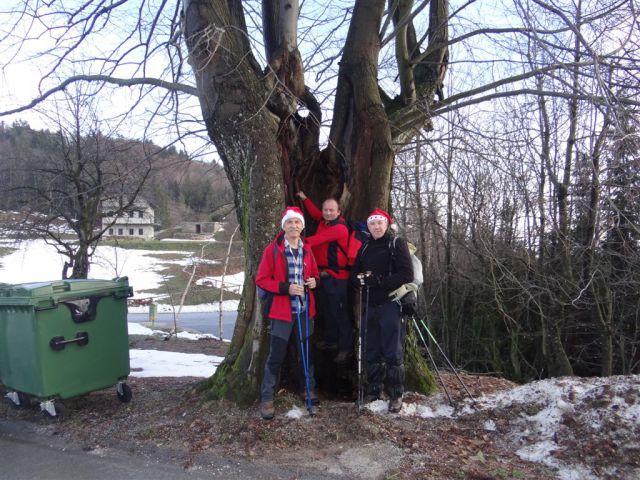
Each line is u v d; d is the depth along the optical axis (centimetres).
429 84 686
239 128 505
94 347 516
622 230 1117
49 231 1608
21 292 484
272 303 444
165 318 2409
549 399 425
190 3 508
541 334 1408
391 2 732
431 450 387
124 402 545
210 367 838
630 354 1417
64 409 522
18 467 387
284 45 565
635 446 354
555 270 1256
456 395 493
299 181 562
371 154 553
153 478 362
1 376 532
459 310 1625
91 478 364
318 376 537
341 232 484
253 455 386
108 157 1391
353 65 583
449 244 1469
